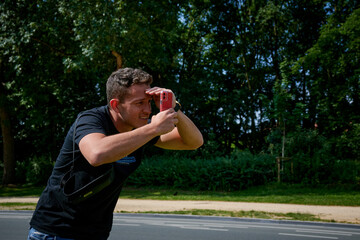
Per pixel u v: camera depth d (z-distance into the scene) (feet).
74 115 67.51
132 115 5.41
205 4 83.25
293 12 82.89
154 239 21.79
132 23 47.57
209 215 31.04
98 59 52.34
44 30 54.80
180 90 71.97
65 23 53.47
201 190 54.85
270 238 22.03
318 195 44.06
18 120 83.71
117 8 46.80
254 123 85.25
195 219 30.71
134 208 35.94
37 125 67.87
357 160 61.21
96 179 5.00
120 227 26.23
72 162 5.28
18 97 66.44
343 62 68.85
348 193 45.09
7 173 70.38
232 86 93.56
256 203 39.45
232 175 53.83
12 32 53.72
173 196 46.26
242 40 86.02
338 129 77.87
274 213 31.65
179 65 79.46
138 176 61.11
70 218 5.39
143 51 52.54
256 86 90.58
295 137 56.44
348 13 76.69
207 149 67.46
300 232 24.16
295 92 85.61
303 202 38.50
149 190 55.93
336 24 72.49
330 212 32.35
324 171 52.65
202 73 77.82
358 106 74.95
